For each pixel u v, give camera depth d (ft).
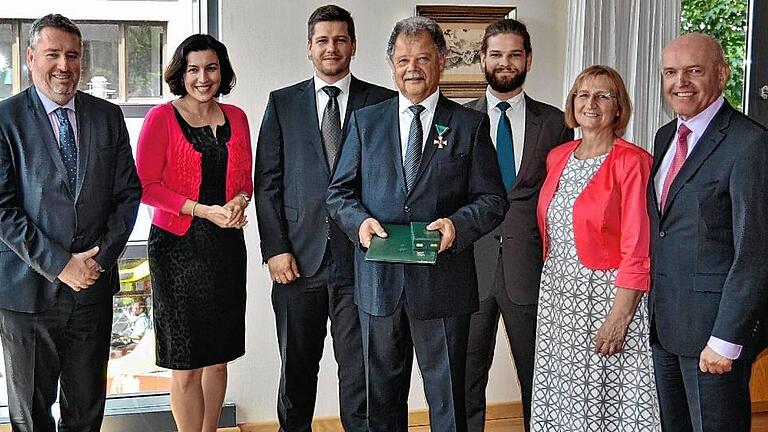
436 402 8.72
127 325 12.00
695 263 7.93
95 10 11.64
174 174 9.53
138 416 11.67
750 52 13.47
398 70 8.59
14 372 8.81
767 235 7.54
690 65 7.92
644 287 8.68
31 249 8.38
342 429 12.39
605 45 12.01
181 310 9.60
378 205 8.69
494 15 12.27
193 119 9.68
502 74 10.03
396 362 8.83
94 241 8.82
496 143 10.16
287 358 10.11
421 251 7.77
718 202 7.80
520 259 9.94
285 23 11.82
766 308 7.85
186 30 11.94
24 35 11.48
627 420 8.99
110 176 8.92
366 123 8.92
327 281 9.89
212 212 9.41
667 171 8.45
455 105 8.91
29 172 8.54
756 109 13.55
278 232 9.82
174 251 9.55
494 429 12.51
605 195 8.81
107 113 8.96
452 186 8.63
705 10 13.34
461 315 8.63
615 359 8.98
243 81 11.78
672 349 8.15
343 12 9.85
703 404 8.03
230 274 9.84
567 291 9.05
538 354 9.47
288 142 9.87
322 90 9.93
